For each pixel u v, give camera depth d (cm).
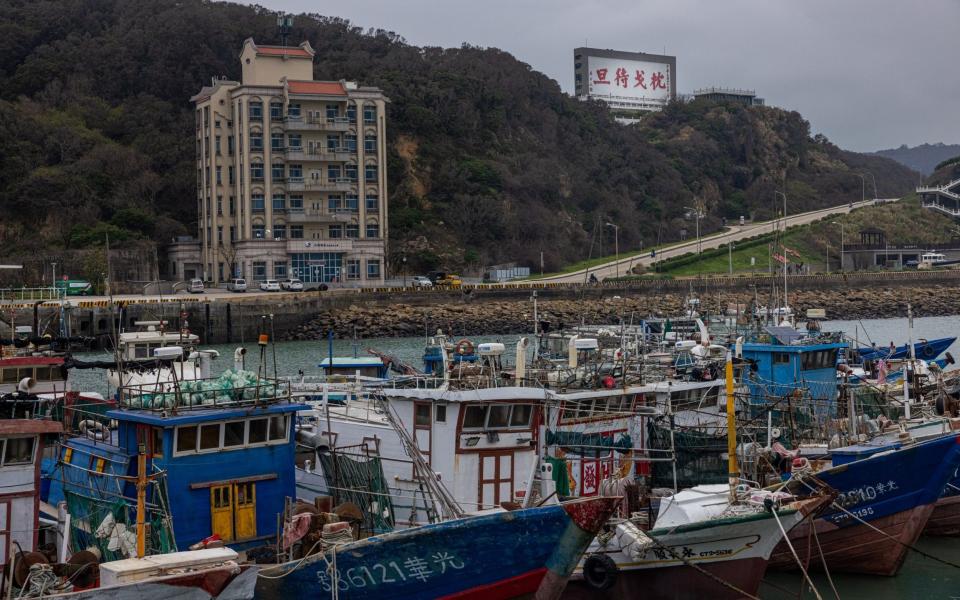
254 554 2528
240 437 2627
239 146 13375
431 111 18488
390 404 3005
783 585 3042
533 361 3553
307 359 8838
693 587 2572
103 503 2616
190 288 12725
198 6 18775
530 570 2461
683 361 3956
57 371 3775
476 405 2845
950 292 16188
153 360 3631
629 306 12794
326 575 2350
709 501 2603
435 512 2739
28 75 16700
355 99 13862
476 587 2439
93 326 10012
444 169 17712
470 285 13850
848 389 3800
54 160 15200
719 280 14962
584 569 2536
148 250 13338
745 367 4062
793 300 14612
